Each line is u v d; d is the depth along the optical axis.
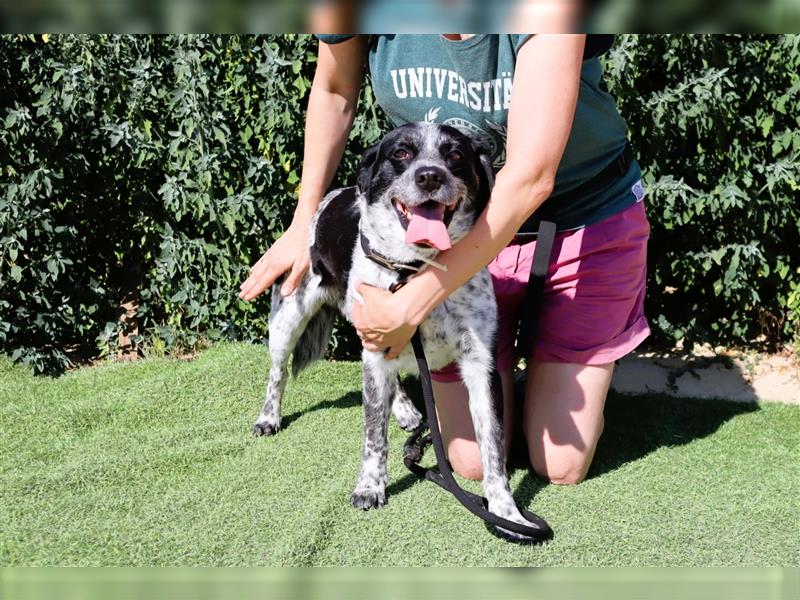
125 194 4.65
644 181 4.20
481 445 2.83
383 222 2.73
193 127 4.19
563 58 2.30
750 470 3.18
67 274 4.62
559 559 2.56
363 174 2.80
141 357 4.69
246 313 4.56
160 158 4.45
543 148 2.32
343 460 3.27
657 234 4.44
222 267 4.48
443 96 2.88
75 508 2.86
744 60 4.16
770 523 2.76
